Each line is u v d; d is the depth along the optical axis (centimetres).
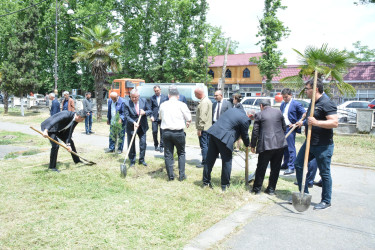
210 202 446
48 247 297
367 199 480
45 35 3709
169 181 546
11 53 1917
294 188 533
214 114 716
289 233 351
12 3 3478
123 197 451
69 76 3656
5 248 292
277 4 3070
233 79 4112
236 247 314
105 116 1997
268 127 481
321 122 411
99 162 685
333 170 678
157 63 3412
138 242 313
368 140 1034
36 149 833
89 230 336
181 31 3309
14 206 402
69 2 3272
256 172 497
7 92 1973
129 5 3219
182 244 313
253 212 415
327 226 373
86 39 1711
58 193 461
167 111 536
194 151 879
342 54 925
